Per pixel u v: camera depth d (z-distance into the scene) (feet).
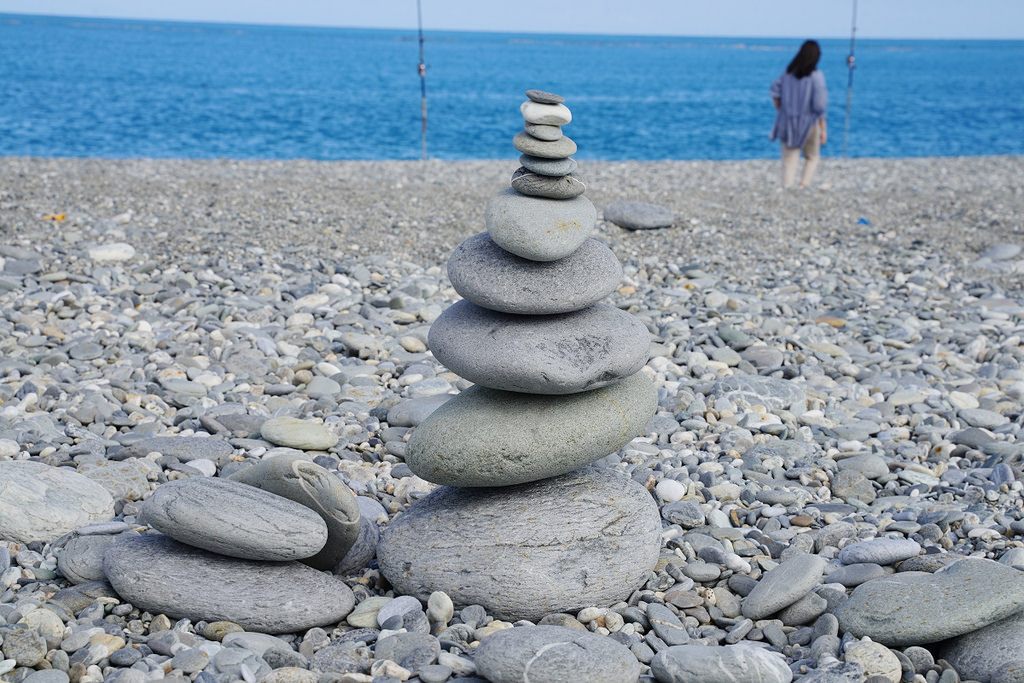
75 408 17.22
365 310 24.26
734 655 9.52
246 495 11.01
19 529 12.22
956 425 17.76
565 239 10.91
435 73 161.89
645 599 11.48
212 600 10.52
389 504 14.10
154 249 28.84
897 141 80.23
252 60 189.98
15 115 75.77
